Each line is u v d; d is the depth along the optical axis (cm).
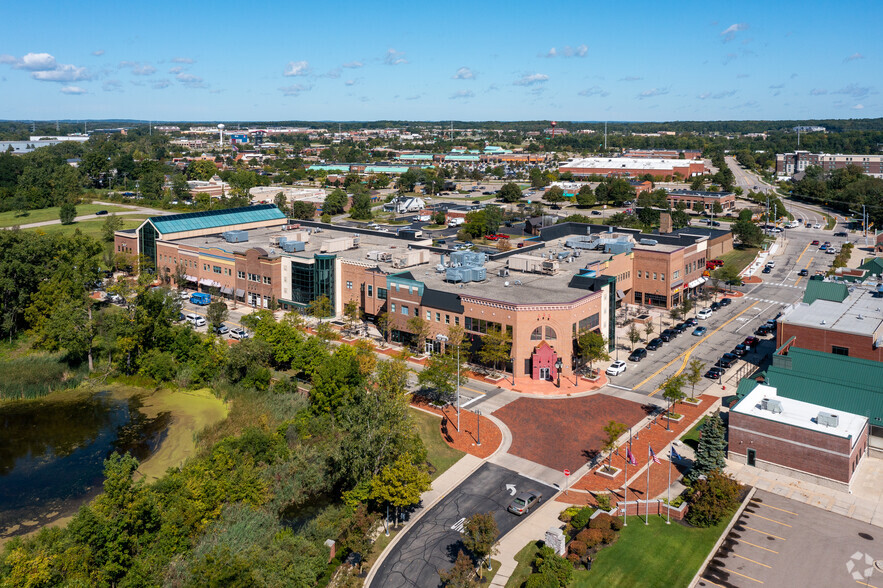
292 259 13875
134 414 9731
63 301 12600
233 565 5359
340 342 12050
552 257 14062
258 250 14400
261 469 7575
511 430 8800
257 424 8825
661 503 6894
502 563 6100
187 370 10750
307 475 7525
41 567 5234
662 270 14300
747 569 5972
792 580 5812
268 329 10869
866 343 9156
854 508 6900
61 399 10375
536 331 10494
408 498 6506
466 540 5969
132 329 11175
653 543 6366
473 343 11075
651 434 8644
